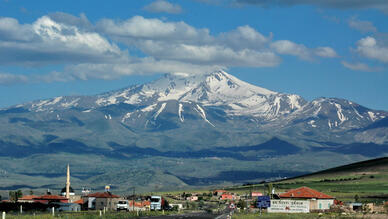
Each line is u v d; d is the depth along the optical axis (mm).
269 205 154625
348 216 148125
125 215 143000
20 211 172500
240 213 186000
